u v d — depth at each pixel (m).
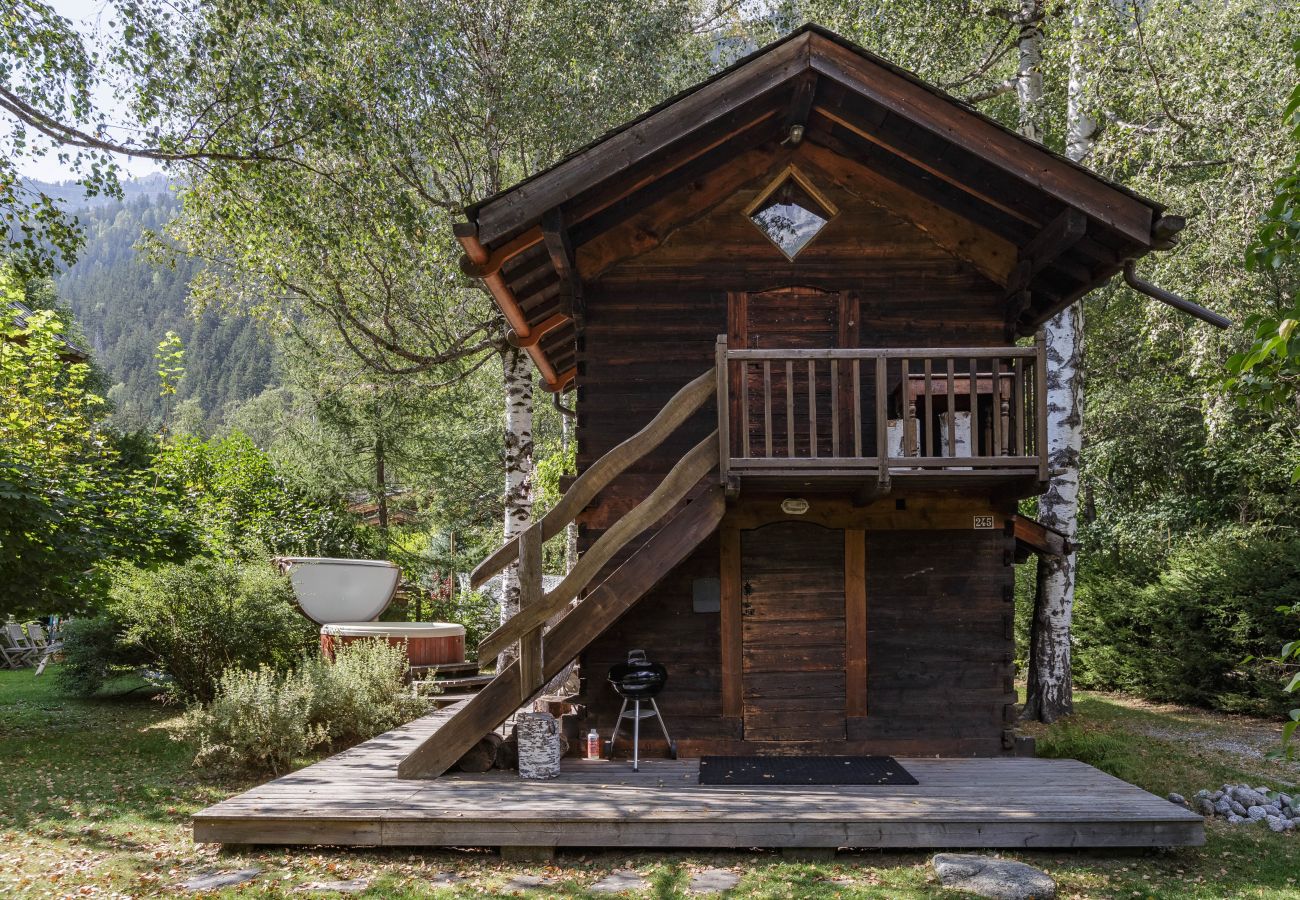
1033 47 12.70
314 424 21.67
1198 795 8.00
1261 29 11.70
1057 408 11.98
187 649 12.34
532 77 14.48
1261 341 3.38
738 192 8.83
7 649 19.59
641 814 6.44
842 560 8.60
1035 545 8.76
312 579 14.30
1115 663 15.07
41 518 9.80
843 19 14.40
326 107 12.16
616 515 8.63
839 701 8.49
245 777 8.91
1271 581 12.83
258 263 14.48
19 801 7.86
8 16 10.59
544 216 7.71
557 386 13.46
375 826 6.46
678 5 16.58
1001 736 8.49
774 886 5.83
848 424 8.61
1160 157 11.99
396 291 15.24
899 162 8.78
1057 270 8.78
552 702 10.05
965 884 5.79
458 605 19.98
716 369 7.66
